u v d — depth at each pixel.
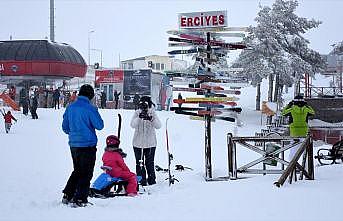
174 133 26.47
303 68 40.88
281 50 41.03
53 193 9.37
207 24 11.66
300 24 42.97
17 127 25.86
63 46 52.28
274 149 11.13
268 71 39.97
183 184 10.42
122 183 9.07
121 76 43.03
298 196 7.89
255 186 8.91
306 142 9.70
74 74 52.22
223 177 11.04
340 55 45.81
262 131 21.11
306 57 43.06
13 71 49.72
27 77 50.19
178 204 7.63
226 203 7.55
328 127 22.88
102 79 43.41
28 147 18.39
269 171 10.45
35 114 30.17
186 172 12.77
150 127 10.90
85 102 7.95
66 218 6.63
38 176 11.81
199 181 10.89
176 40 11.80
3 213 7.09
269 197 7.88
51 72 49.81
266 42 40.81
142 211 7.11
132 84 42.81
